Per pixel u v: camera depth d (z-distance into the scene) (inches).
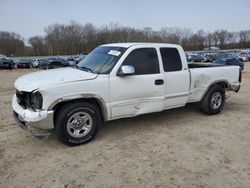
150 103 193.6
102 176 134.4
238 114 249.8
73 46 4131.4
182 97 212.7
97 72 175.6
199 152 162.1
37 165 145.2
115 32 3858.3
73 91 159.5
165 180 130.7
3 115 242.2
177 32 4256.9
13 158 153.3
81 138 170.1
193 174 136.3
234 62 942.4
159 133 194.2
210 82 232.5
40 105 154.3
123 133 193.8
